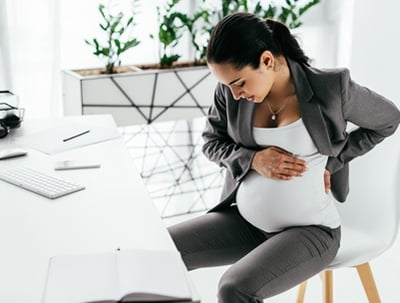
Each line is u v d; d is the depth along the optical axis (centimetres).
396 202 182
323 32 367
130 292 109
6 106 213
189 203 325
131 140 357
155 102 298
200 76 304
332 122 170
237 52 156
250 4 340
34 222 142
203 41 341
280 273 157
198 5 337
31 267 123
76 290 112
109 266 120
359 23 345
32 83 306
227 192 189
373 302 192
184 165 351
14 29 295
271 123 174
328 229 172
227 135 192
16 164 181
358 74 353
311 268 164
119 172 176
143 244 132
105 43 323
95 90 283
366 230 195
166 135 362
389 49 332
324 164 175
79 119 229
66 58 319
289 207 171
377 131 181
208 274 254
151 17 329
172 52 342
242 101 175
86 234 136
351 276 254
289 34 170
